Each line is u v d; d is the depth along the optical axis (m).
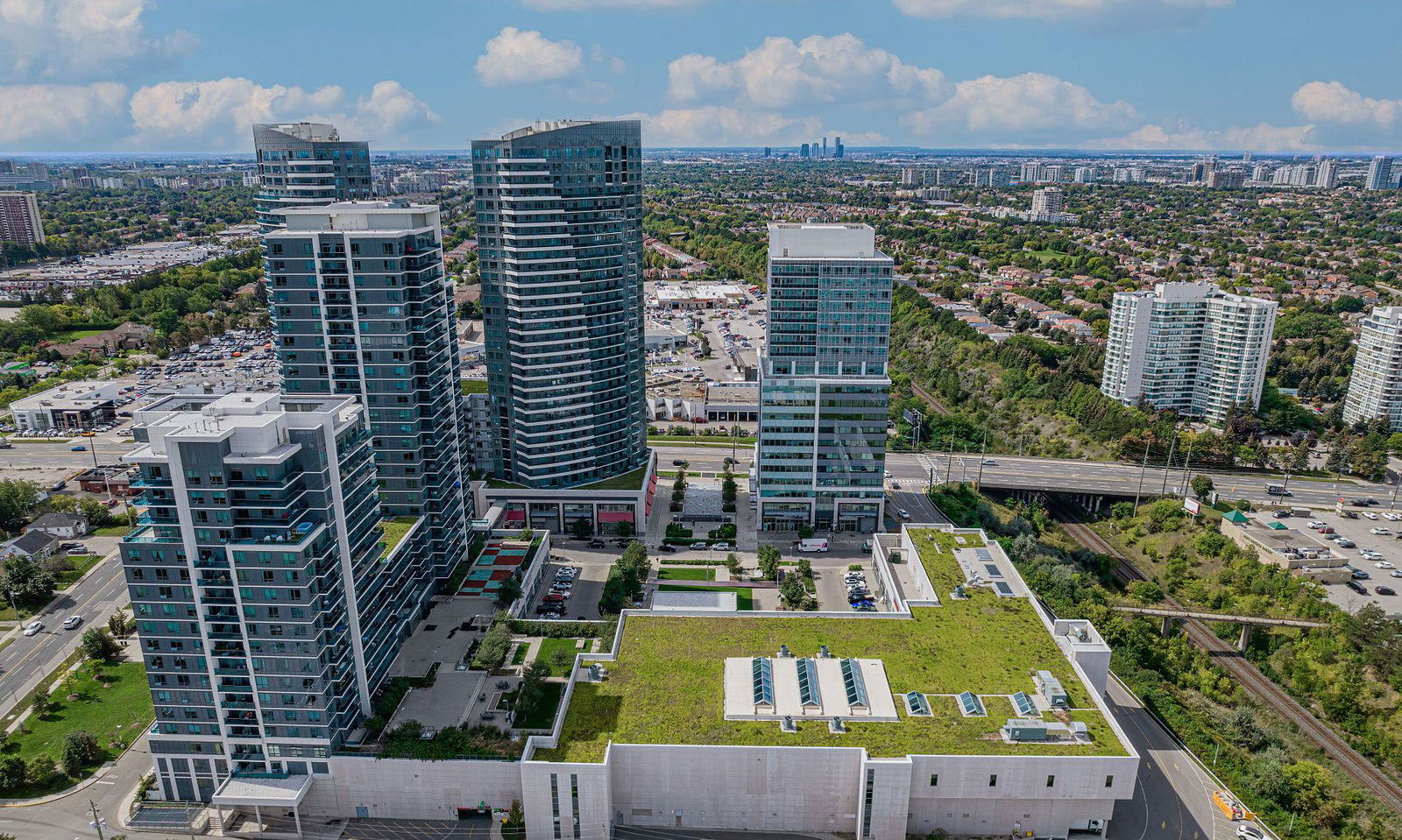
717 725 160.12
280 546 146.62
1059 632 190.00
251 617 151.00
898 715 162.25
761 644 186.12
